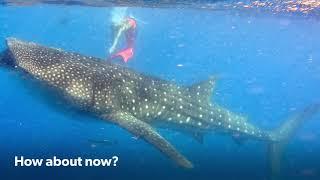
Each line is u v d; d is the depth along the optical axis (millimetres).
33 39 43781
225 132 9430
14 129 22125
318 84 70188
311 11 18469
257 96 45562
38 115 23312
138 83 7973
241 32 41094
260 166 15516
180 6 19391
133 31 15383
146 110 8055
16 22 33531
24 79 7145
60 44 44594
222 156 16859
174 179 14234
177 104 8461
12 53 6977
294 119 10664
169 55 47469
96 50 42969
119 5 20266
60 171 15039
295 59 63469
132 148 18125
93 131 17922
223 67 57812
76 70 7383
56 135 19672
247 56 58719
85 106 7461
